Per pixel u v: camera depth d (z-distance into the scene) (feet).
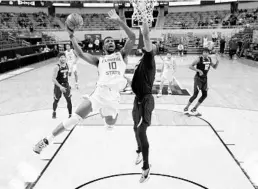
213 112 27.12
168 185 13.96
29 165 16.26
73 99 32.40
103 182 14.29
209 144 19.13
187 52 98.32
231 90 37.40
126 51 13.12
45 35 97.66
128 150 18.08
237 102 31.14
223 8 110.63
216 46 93.86
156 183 14.15
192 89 38.22
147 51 12.85
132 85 13.82
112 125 14.05
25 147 18.83
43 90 37.78
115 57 13.03
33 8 109.60
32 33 92.17
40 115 26.27
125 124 23.11
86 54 13.09
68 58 37.73
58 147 18.65
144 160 13.14
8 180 14.65
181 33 105.40
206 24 104.58
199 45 99.40
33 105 30.07
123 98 32.81
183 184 14.07
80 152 17.87
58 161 16.66
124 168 15.72
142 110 13.51
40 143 12.32
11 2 102.01
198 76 25.07
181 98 32.96
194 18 112.57
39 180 14.58
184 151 17.99
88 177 14.79
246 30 85.15
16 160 16.92
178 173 15.19
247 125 23.26
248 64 65.21
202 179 14.60
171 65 34.04
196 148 18.47
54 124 23.58
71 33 12.48
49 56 82.84
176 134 20.98
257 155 17.56
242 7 106.42
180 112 26.99
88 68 61.82
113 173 15.19
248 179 14.65
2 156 17.51
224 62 69.31
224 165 16.16
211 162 16.51
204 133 21.24
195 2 113.70
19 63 61.77
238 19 100.83
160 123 23.52
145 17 12.06
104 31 107.14
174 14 116.67
